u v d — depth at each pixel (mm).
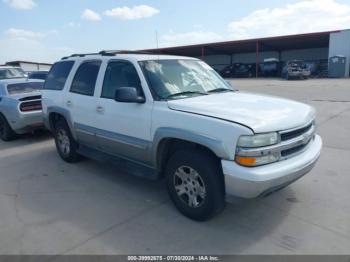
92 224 3680
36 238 3422
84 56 5441
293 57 46438
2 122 8125
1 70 11633
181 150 3617
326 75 33938
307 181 4676
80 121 5176
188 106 3613
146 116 3918
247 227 3506
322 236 3295
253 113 3377
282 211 3822
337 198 4125
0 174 5535
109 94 4598
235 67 44719
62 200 4359
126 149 4371
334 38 33750
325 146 6465
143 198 4344
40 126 7832
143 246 3221
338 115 9797
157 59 4434
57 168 5715
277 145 3188
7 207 4203
